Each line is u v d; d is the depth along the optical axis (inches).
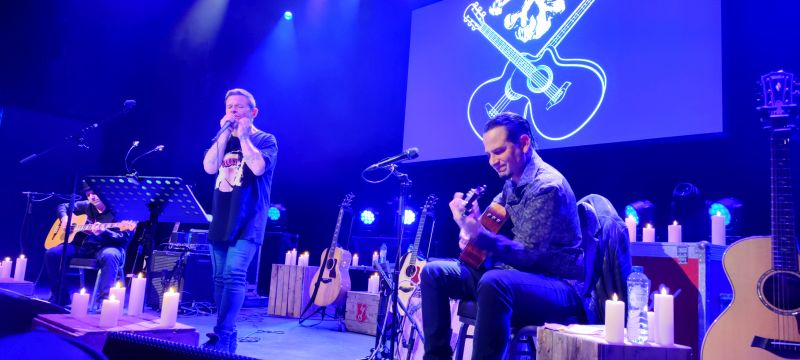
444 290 93.0
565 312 88.4
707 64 177.2
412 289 177.3
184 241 248.8
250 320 216.8
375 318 190.2
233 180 125.6
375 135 317.1
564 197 89.4
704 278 117.3
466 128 236.2
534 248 87.8
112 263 198.7
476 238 87.5
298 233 333.7
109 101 335.9
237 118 129.8
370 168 133.8
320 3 326.3
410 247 207.9
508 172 96.3
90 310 190.2
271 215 311.4
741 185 190.4
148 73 332.5
